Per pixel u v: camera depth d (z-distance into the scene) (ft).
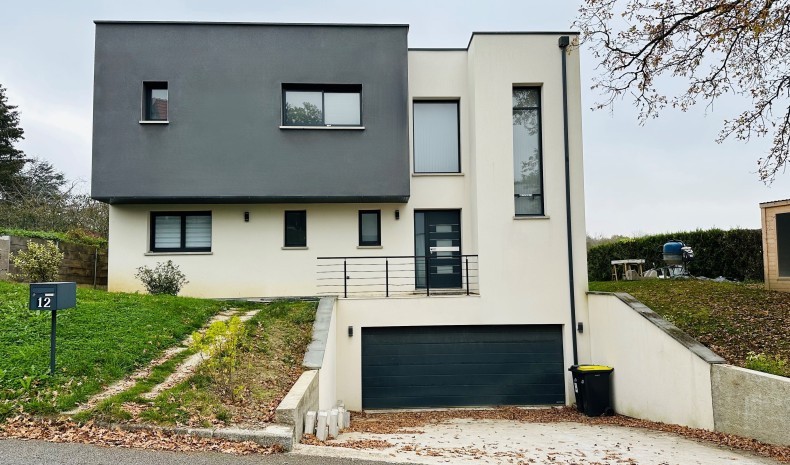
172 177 45.39
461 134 49.03
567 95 45.09
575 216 44.42
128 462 18.02
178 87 45.93
